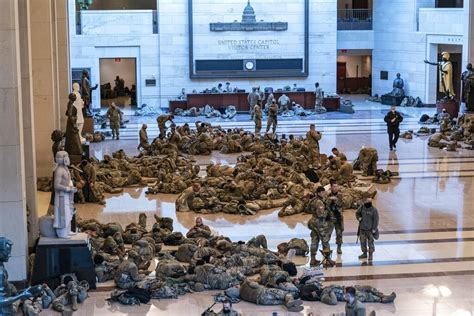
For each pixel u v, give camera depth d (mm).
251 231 22078
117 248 19531
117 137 38344
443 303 16406
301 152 29469
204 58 49656
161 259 18797
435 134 36156
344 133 39312
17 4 17828
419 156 33000
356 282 17734
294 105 47312
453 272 18391
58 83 28453
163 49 49344
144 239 18984
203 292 17250
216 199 24641
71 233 17750
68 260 17297
